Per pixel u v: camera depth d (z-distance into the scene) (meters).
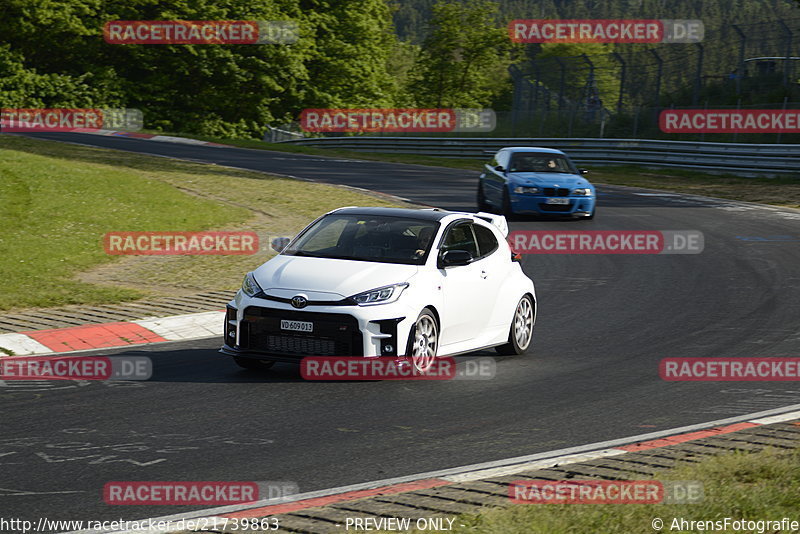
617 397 32.31
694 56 147.62
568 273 60.97
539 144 152.38
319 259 35.41
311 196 91.75
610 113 156.75
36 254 56.72
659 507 19.19
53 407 29.08
